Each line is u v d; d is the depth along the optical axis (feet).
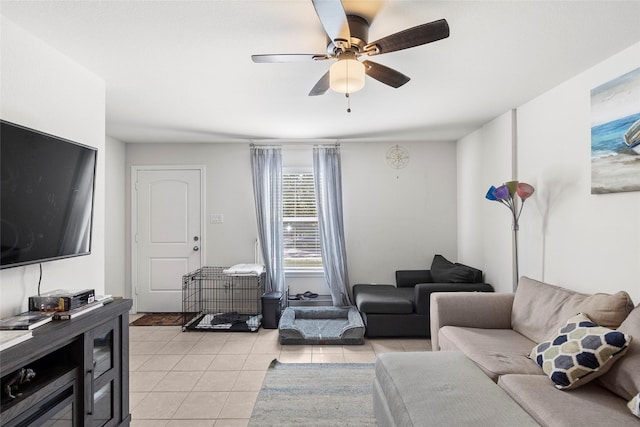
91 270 7.88
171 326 14.24
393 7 5.72
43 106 6.64
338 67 6.04
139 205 16.15
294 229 16.35
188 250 16.20
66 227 6.64
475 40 6.82
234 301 16.16
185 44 6.86
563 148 9.11
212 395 8.65
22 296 6.06
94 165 7.48
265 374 9.80
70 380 5.61
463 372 6.50
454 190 16.21
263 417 7.59
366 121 12.68
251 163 15.84
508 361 7.06
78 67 7.63
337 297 15.43
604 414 5.09
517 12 5.89
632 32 6.54
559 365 6.01
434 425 4.90
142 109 11.09
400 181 16.25
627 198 7.30
